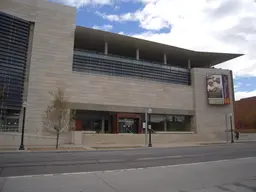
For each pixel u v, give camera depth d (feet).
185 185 22.89
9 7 95.35
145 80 121.70
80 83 104.68
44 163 38.29
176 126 132.16
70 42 105.29
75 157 47.67
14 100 89.66
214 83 135.74
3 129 86.43
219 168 33.45
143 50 135.23
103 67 113.60
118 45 127.44
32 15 99.96
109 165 36.65
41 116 93.81
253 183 23.89
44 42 100.48
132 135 94.53
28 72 95.96
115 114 112.78
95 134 87.92
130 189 21.16
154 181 24.61
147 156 50.34
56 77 100.07
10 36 91.56
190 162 40.50
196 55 144.66
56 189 20.86
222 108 137.28
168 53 140.56
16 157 46.96
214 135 123.34
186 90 133.90
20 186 21.90
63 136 83.56
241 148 73.41
